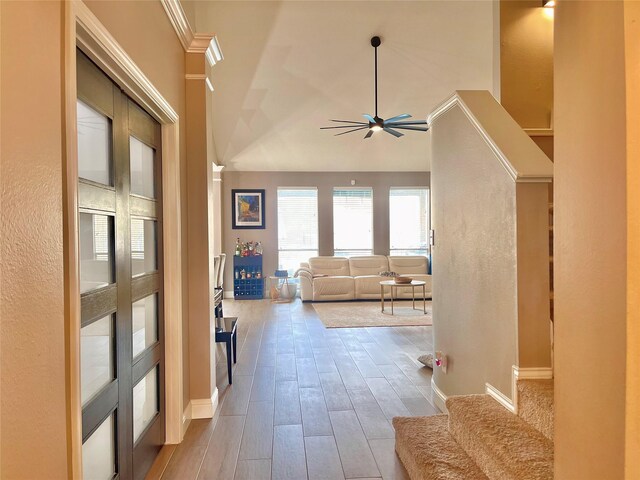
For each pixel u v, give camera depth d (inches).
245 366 151.8
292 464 85.2
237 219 331.3
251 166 326.0
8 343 35.0
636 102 32.5
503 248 78.4
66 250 45.6
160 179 94.7
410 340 188.7
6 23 35.0
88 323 58.8
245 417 108.3
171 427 95.1
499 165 79.5
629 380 32.6
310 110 258.5
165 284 95.6
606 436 35.0
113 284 68.0
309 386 130.7
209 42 108.9
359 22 194.2
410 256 328.8
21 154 37.1
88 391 59.8
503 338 78.8
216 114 261.1
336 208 340.8
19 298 36.6
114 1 62.5
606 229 35.1
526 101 118.9
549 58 119.4
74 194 46.5
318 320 233.6
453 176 103.2
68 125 45.7
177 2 90.0
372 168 337.1
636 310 32.4
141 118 82.7
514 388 74.5
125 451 72.0
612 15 34.3
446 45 207.9
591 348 37.0
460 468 69.5
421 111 257.8
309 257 339.3
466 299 95.2
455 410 79.4
